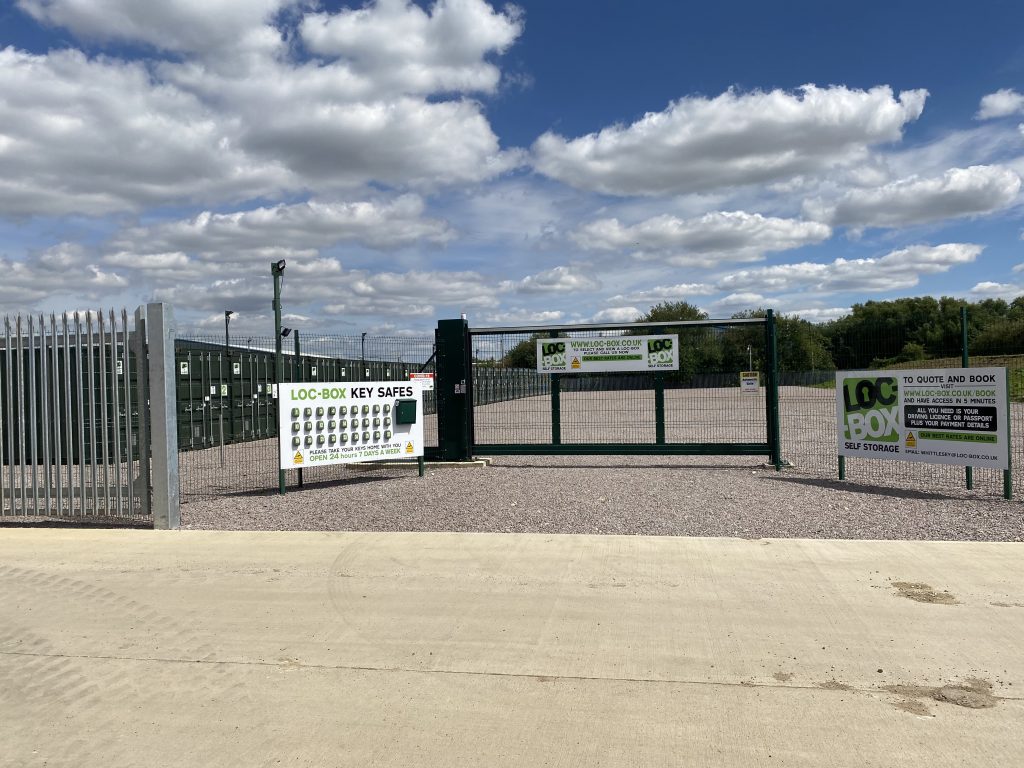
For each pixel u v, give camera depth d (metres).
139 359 8.99
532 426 18.86
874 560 6.80
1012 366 12.35
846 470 12.70
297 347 15.75
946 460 10.19
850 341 13.71
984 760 3.59
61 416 9.80
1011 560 6.75
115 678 4.68
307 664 4.83
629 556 7.09
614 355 13.80
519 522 8.82
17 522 9.54
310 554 7.45
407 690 4.43
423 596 6.08
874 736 3.82
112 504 9.19
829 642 5.00
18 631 5.50
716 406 15.89
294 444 11.32
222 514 9.80
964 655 4.77
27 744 3.90
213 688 4.52
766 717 4.03
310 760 3.70
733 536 7.91
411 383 12.41
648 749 3.73
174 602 6.09
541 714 4.11
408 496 10.66
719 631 5.21
